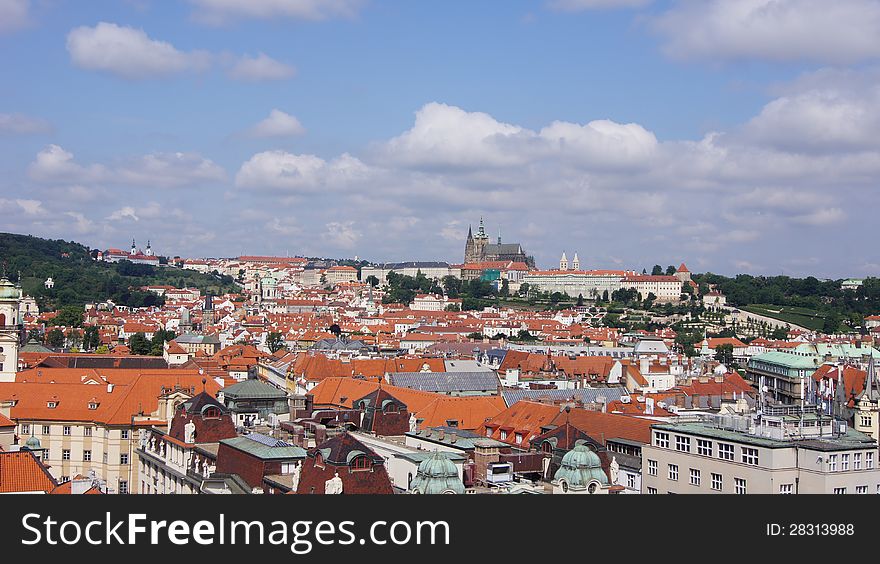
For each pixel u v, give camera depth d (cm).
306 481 13438
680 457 15400
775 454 13888
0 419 18388
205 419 17912
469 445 16725
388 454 16600
